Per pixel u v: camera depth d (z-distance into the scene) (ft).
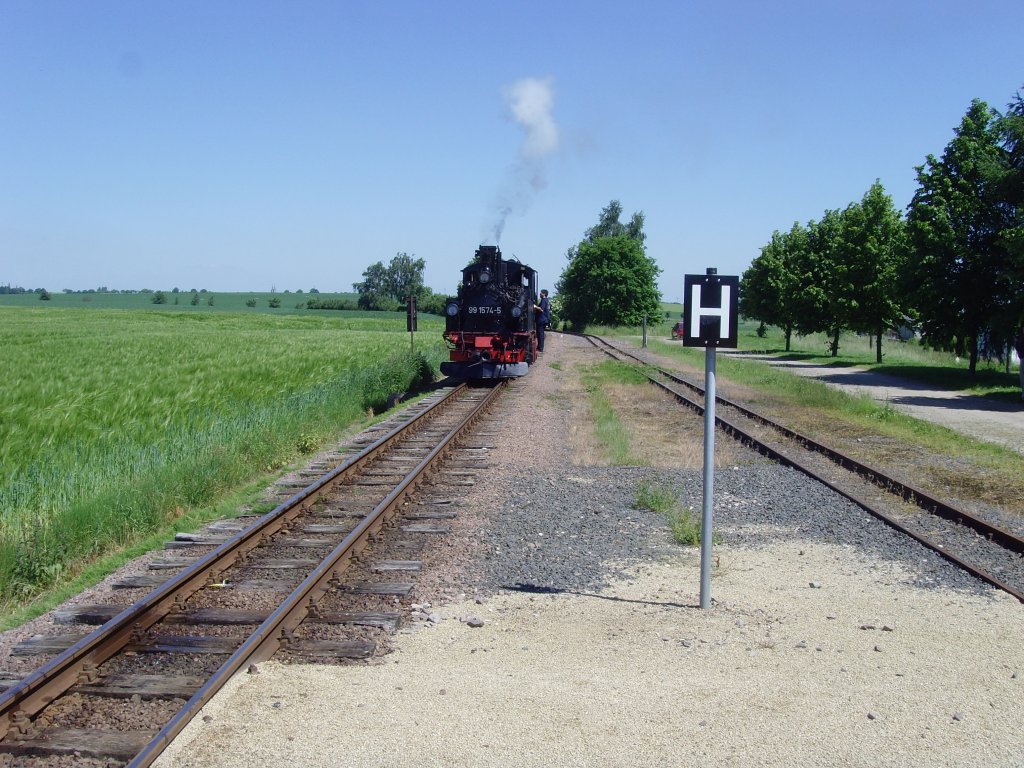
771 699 17.15
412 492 35.53
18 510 31.01
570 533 29.81
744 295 175.73
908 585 24.35
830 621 21.57
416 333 196.65
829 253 142.00
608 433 51.13
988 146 87.81
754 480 38.27
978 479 38.93
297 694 17.20
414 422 53.36
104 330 188.65
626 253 279.08
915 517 31.83
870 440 50.31
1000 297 84.38
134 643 19.71
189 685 17.43
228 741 15.30
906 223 90.48
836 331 139.95
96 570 26.12
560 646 19.93
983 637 20.48
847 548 27.99
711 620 21.62
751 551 27.81
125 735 15.42
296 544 27.99
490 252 82.23
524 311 83.30
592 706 16.78
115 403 55.57
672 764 14.70
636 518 31.81
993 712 16.61
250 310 485.56
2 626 21.65
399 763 14.66
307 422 51.80
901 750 15.20
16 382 64.75
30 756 14.97
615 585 24.41
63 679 17.24
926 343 95.35
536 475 39.83
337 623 21.11
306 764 14.62
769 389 81.66
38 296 624.18
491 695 17.25
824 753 15.07
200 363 88.33
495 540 28.71
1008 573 25.38
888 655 19.40
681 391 77.20
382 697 17.12
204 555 26.30
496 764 14.66
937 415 63.31
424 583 24.30
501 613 22.16
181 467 35.91
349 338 157.58
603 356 131.54
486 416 60.44
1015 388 79.05
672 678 18.12
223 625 21.09
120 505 30.37
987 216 85.05
